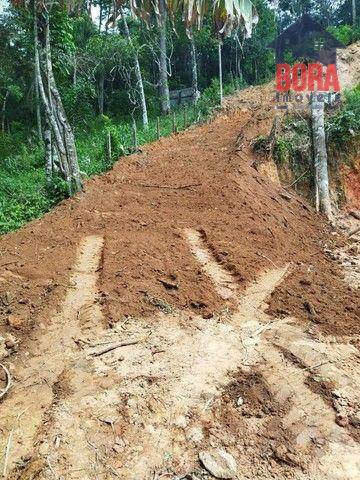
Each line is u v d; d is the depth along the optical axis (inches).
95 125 912.3
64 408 144.0
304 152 466.3
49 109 417.7
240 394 156.6
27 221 363.3
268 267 277.1
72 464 123.2
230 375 166.9
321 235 380.8
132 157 502.6
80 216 331.9
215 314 212.1
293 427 142.9
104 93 1175.6
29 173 623.5
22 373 162.7
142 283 226.7
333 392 160.6
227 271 259.9
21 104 1034.1
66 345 179.0
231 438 136.6
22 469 121.8
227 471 123.6
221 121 662.5
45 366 166.6
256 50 1139.3
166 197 380.5
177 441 134.0
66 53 475.5
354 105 505.7
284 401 154.9
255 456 130.6
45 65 414.0
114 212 344.8
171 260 263.3
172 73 1254.3
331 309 228.8
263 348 187.2
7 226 344.5
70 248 274.5
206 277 247.3
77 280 231.5
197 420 142.8
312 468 127.5
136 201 371.9
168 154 512.1
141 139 625.9
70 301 209.9
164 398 151.3
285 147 462.6
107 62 999.0
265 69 1219.2
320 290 252.8
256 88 906.7
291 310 222.8
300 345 190.4
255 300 231.1
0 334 183.2
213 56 1213.7
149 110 1091.9
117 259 252.7
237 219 336.5
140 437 134.5
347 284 272.2
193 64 962.1
